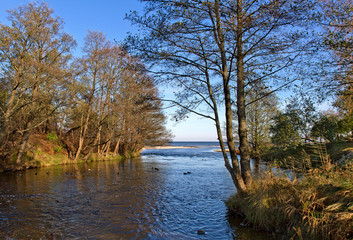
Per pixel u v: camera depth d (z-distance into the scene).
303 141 12.84
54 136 29.80
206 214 8.44
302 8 6.47
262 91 8.44
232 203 8.27
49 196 11.29
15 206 9.53
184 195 11.46
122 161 33.25
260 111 17.30
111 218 8.12
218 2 7.06
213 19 7.78
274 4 6.41
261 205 6.69
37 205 9.71
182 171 21.05
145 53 7.96
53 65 20.81
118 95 29.44
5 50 17.92
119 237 6.54
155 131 41.88
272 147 16.50
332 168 7.11
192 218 8.05
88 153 31.08
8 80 18.89
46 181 15.38
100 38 29.12
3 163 19.75
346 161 7.61
